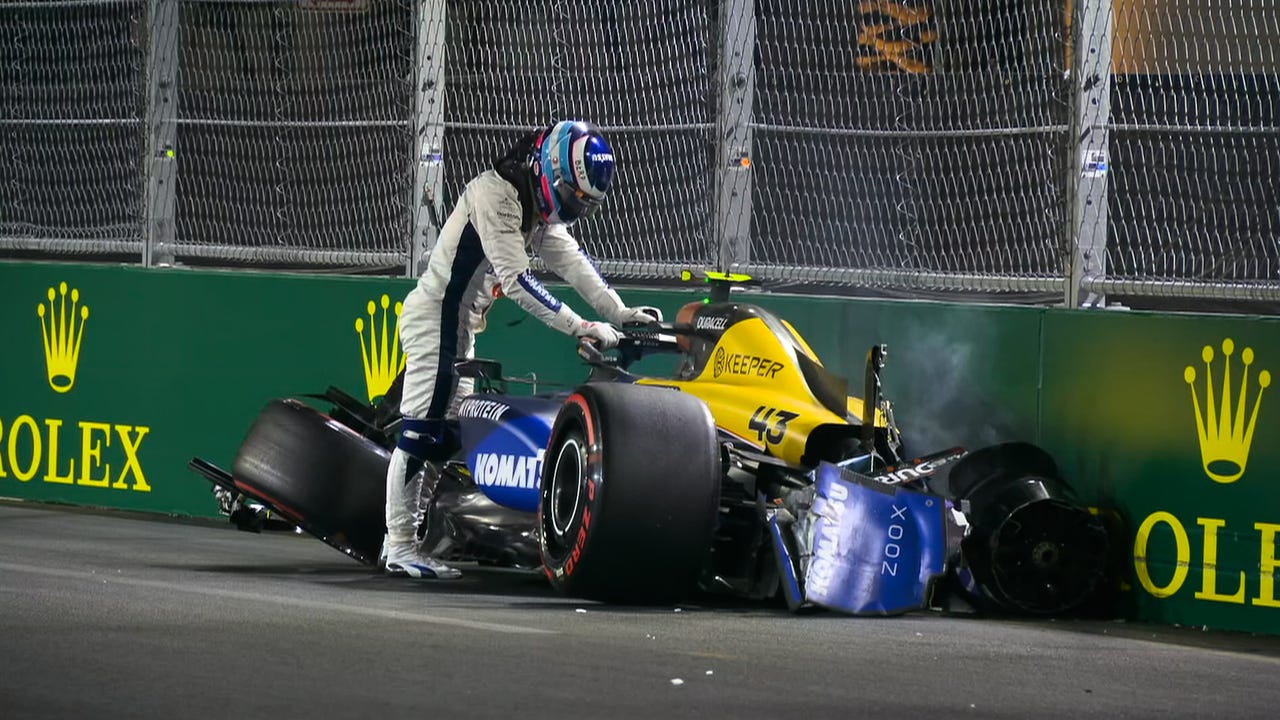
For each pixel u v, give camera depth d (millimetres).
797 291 33438
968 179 30938
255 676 18969
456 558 29156
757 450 26953
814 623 24484
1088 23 29125
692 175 33000
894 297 32938
